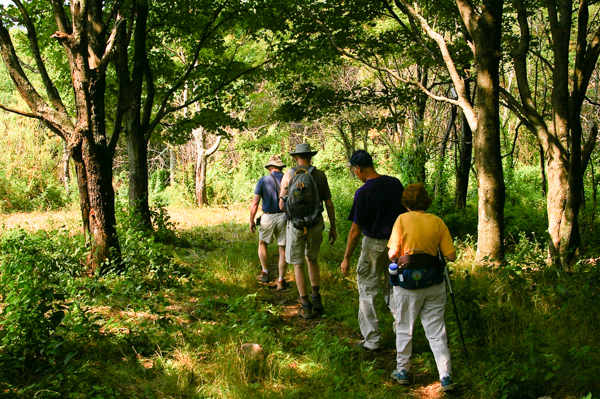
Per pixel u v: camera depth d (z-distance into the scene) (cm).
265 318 474
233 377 358
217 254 855
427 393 354
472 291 433
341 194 1417
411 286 355
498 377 332
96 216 645
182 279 653
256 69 1167
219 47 1153
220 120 1157
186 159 2286
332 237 564
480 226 680
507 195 1355
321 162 2608
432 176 1282
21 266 496
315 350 421
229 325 481
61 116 636
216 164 2403
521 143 2027
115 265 618
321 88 1051
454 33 1041
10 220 1326
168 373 362
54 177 1927
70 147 634
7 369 331
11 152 1831
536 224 936
